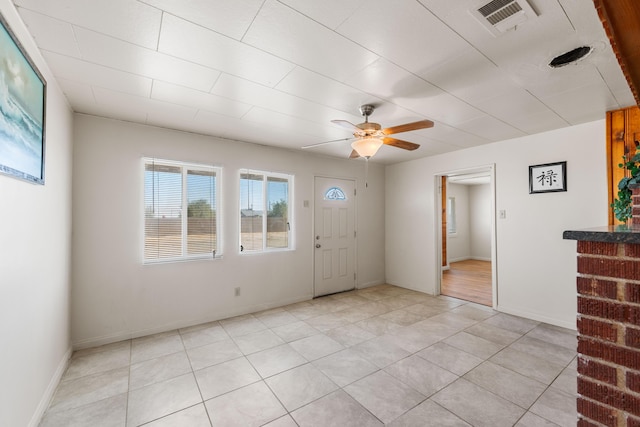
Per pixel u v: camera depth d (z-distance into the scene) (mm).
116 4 1374
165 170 3242
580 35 1604
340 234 4785
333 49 1748
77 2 1357
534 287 3457
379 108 2654
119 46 1717
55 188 2160
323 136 3525
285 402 1965
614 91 2309
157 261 3156
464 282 5449
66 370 2357
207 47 1729
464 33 1595
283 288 4098
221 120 2965
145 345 2814
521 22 1500
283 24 1521
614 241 870
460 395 2025
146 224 3119
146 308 3059
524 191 3533
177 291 3242
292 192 4242
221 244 3564
